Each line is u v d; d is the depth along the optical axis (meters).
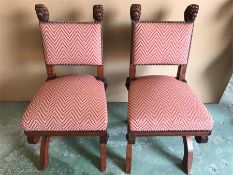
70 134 1.30
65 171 1.50
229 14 1.55
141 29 1.39
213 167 1.54
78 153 1.61
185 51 1.45
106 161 1.56
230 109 1.99
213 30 1.62
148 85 1.43
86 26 1.39
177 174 1.50
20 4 1.51
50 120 1.25
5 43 1.68
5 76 1.85
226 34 1.64
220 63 1.79
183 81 1.54
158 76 1.55
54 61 1.47
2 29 1.61
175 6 1.52
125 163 1.54
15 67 1.80
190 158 1.47
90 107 1.29
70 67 1.80
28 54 1.73
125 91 1.94
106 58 1.75
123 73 1.82
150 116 1.25
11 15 1.56
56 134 1.30
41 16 1.36
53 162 1.55
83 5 1.52
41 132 1.28
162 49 1.44
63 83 1.45
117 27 1.60
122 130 1.78
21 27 1.61
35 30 1.62
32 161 1.55
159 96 1.34
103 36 1.64
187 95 1.37
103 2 1.51
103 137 1.34
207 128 1.26
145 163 1.56
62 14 1.55
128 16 1.56
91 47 1.43
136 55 1.46
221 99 2.08
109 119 1.85
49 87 1.42
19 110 1.91
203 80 1.88
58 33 1.39
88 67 1.80
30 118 1.25
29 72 1.83
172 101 1.31
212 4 1.52
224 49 1.71
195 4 1.40
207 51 1.72
